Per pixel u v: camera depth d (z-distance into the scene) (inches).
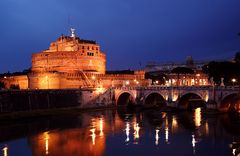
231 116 4788.4
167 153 2859.3
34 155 2893.7
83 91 6412.4
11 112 5024.6
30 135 3745.1
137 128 4092.0
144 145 3159.5
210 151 2893.7
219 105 4968.0
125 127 4192.9
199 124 4217.5
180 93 5580.7
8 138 3607.3
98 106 6574.8
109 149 3034.0
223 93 4923.7
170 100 5718.5
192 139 3363.7
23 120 4896.7
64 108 5989.2
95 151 2977.4
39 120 4918.8
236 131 3705.7
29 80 7362.2
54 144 3282.5
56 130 4042.8
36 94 5516.7
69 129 4099.4
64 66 7864.2
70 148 3102.9
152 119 4857.3
